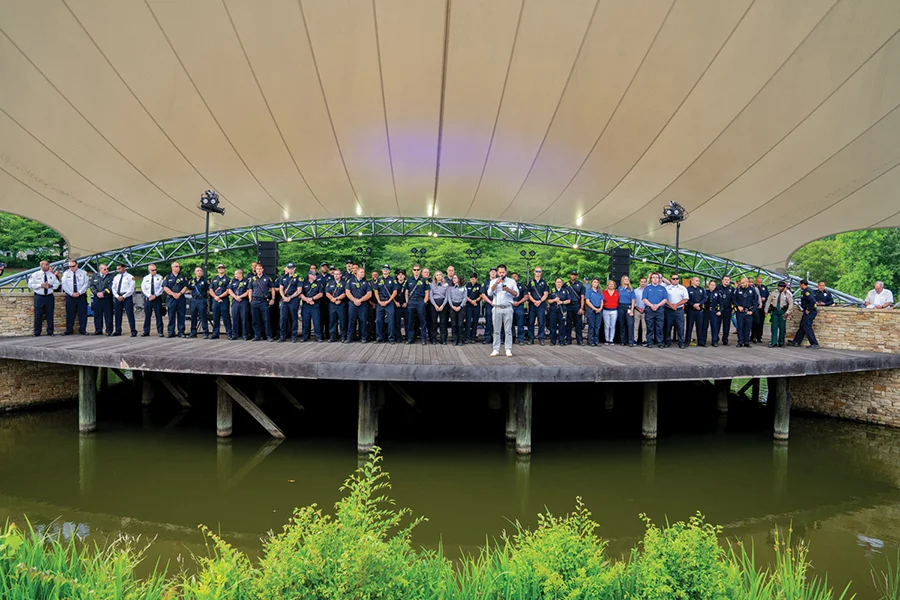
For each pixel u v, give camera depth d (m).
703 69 8.70
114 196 13.71
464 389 11.89
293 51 8.65
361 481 2.73
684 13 7.62
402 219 21.80
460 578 2.83
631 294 9.95
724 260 20.23
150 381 10.75
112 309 10.19
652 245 20.94
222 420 8.09
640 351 8.98
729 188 12.39
